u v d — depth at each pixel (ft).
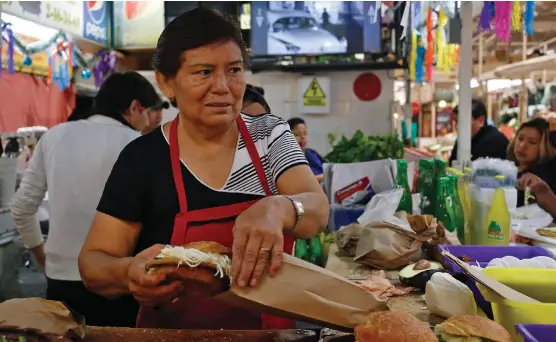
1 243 10.58
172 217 4.19
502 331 2.97
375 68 16.80
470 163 8.22
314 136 18.04
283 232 3.49
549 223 7.45
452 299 4.02
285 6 16.21
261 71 17.33
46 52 14.49
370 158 9.84
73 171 6.93
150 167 4.24
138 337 3.63
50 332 3.28
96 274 3.72
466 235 6.46
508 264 4.27
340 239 6.63
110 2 18.45
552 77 20.12
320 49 16.31
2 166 10.82
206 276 3.07
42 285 11.04
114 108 7.29
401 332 2.84
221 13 3.98
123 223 4.20
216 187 4.17
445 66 14.97
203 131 4.15
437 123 28.02
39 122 14.74
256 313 4.08
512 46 20.34
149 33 18.43
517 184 8.55
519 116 19.95
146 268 3.12
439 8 10.66
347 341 3.23
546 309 3.09
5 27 12.37
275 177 4.23
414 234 5.79
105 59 17.65
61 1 14.92
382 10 15.76
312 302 3.14
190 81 3.83
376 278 5.16
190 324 4.06
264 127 4.45
